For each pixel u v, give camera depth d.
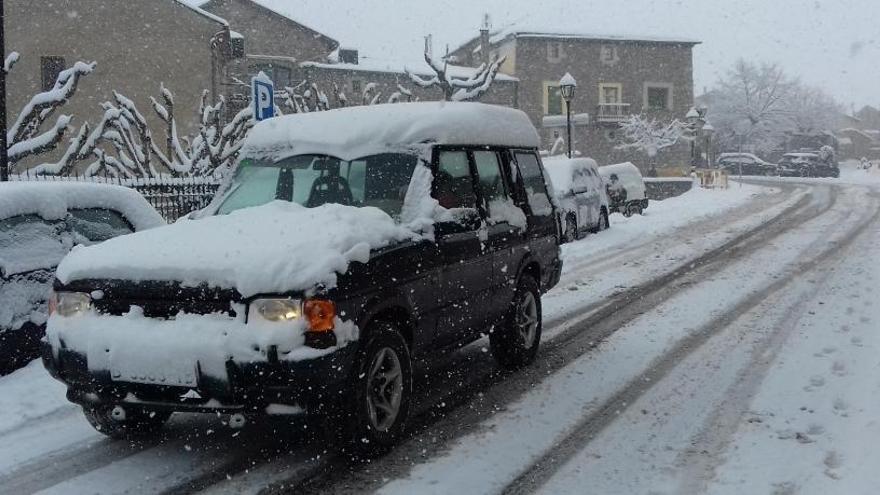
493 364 6.86
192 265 4.23
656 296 10.12
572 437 4.96
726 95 73.44
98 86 29.22
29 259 6.49
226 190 6.07
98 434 5.14
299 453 4.74
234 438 5.03
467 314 5.67
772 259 13.31
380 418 4.70
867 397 5.39
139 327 4.21
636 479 4.28
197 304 4.18
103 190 7.53
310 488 4.21
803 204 26.73
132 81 29.56
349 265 4.35
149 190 14.14
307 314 4.08
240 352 4.02
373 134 5.79
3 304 6.22
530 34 54.78
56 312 4.51
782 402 5.49
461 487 4.20
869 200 27.75
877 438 4.58
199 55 30.30
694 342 7.48
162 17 29.83
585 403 5.66
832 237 16.34
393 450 4.77
